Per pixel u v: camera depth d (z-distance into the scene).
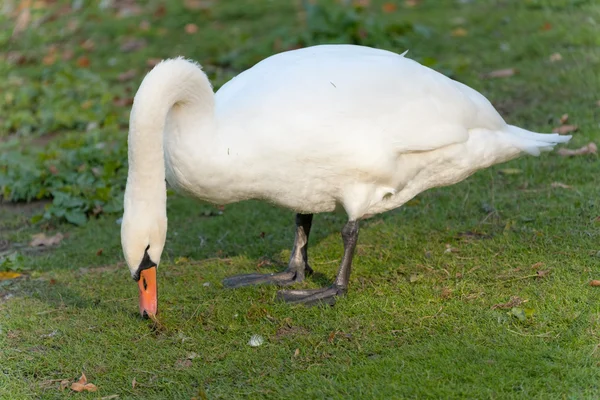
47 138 17.17
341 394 7.77
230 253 11.65
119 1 26.41
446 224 11.63
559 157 13.41
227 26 22.95
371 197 9.46
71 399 8.13
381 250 11.01
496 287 9.61
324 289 9.84
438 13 22.16
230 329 9.17
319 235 11.89
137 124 8.31
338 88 9.05
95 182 14.30
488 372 7.86
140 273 8.73
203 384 8.20
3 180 14.60
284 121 8.82
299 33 20.47
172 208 13.59
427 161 9.63
